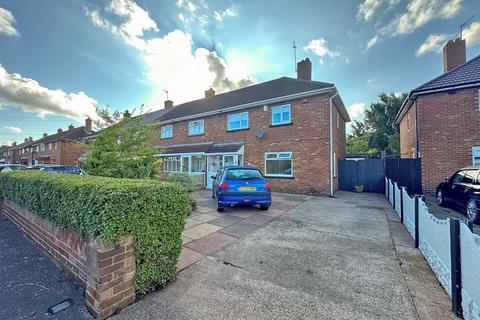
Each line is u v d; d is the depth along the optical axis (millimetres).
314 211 7617
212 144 15930
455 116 9953
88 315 2342
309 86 12859
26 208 4617
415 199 4488
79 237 2826
